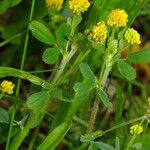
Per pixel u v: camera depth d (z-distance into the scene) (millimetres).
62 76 228
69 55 225
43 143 227
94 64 264
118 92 281
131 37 218
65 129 226
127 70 217
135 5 253
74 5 217
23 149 327
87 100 268
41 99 217
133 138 238
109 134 310
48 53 220
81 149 249
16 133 244
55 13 307
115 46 218
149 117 236
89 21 263
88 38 213
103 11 259
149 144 271
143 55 217
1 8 309
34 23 224
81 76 258
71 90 249
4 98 346
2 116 237
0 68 222
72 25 223
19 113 299
